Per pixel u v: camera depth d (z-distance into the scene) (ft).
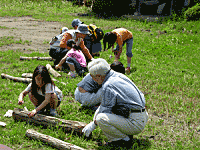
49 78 13.14
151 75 22.66
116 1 59.47
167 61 26.99
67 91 18.12
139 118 11.41
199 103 17.29
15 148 11.54
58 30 43.29
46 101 13.23
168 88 19.72
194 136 13.43
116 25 47.16
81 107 15.71
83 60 21.75
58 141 11.62
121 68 13.38
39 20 51.52
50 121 13.00
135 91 11.27
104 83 11.09
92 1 66.95
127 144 12.14
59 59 23.25
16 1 68.33
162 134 13.50
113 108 11.29
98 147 11.97
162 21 49.93
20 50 29.66
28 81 19.10
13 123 13.29
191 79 21.54
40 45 32.94
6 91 17.30
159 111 16.12
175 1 56.08
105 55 28.60
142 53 30.22
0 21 48.55
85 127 12.41
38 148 11.64
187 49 31.65
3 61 24.70
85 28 22.49
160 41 35.73
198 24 43.55
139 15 58.80
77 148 11.20
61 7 66.95
